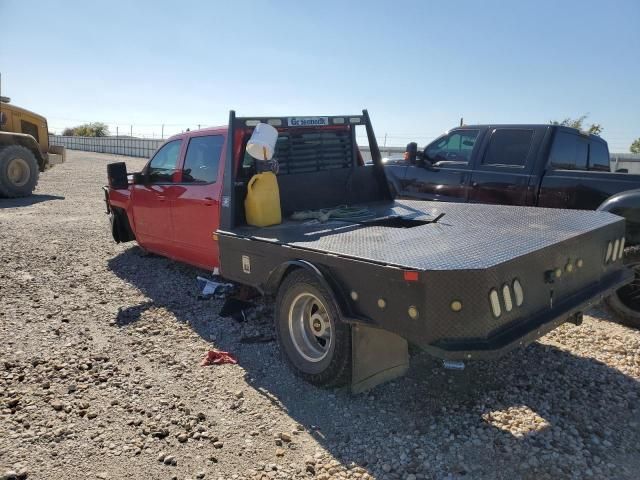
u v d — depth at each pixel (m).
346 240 3.71
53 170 24.84
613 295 4.88
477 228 3.96
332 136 5.56
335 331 3.38
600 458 2.88
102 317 5.10
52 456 2.90
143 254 7.67
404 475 2.75
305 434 3.14
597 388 3.68
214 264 5.55
